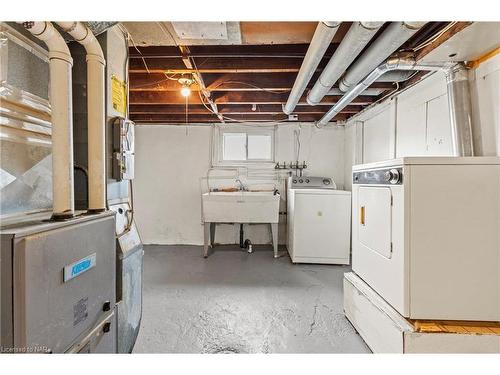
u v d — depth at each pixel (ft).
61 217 3.48
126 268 5.31
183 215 15.26
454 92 5.80
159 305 8.05
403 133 9.12
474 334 4.51
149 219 15.34
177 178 15.25
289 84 8.70
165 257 12.91
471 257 4.77
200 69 7.39
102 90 4.54
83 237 3.47
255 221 12.82
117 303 4.88
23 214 3.82
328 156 15.10
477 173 4.76
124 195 6.01
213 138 15.11
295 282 9.91
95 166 4.42
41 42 4.22
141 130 15.21
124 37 5.85
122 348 5.15
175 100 10.81
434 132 7.54
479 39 4.83
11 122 3.64
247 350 5.92
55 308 2.93
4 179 3.51
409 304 4.84
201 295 8.75
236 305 8.05
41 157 4.21
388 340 5.09
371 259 6.14
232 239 15.34
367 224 6.35
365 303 6.09
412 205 4.84
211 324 7.00
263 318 7.30
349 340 6.29
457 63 5.76
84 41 4.18
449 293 4.81
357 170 6.97
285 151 15.15
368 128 12.39
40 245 2.72
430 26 5.47
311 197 12.07
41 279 2.72
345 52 5.36
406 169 4.85
